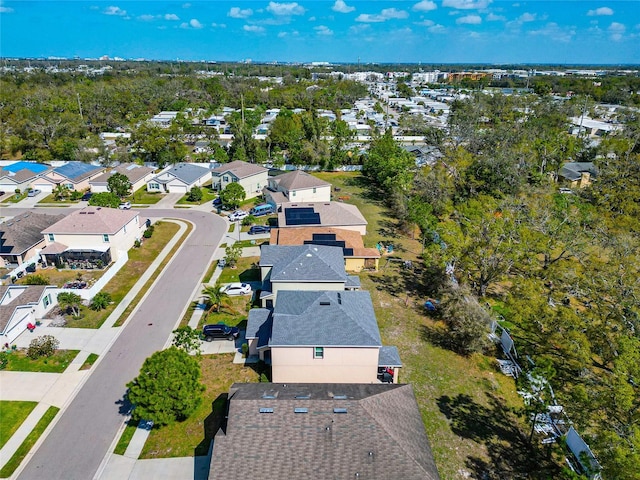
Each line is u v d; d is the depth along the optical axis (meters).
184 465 23.59
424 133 95.88
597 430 24.98
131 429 26.12
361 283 43.97
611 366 31.27
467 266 40.97
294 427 21.38
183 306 39.59
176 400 24.95
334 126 109.38
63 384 29.80
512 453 25.38
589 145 92.50
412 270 47.34
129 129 116.69
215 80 199.50
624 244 39.38
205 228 58.41
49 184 73.25
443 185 63.41
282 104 168.38
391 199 68.38
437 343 35.06
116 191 68.31
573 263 40.50
